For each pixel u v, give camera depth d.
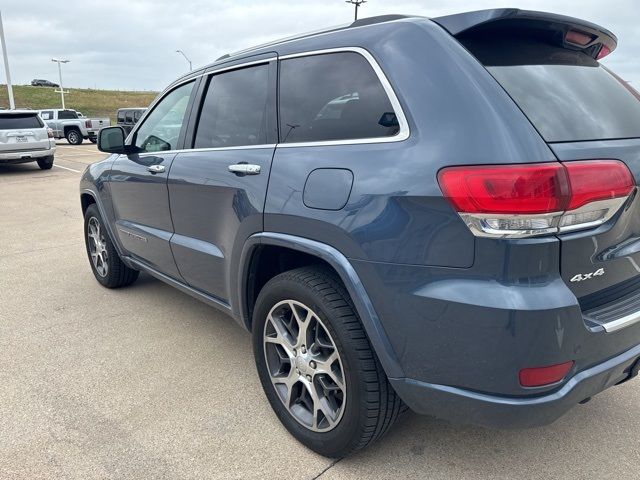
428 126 1.92
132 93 70.94
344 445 2.27
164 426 2.65
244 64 2.89
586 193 1.78
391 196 1.93
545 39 2.25
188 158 3.14
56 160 17.67
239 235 2.64
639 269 2.18
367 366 2.11
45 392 2.97
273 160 2.47
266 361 2.61
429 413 2.04
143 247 3.82
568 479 2.27
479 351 1.81
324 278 2.28
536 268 1.75
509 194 1.71
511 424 1.86
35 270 5.36
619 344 1.99
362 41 2.25
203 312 4.17
